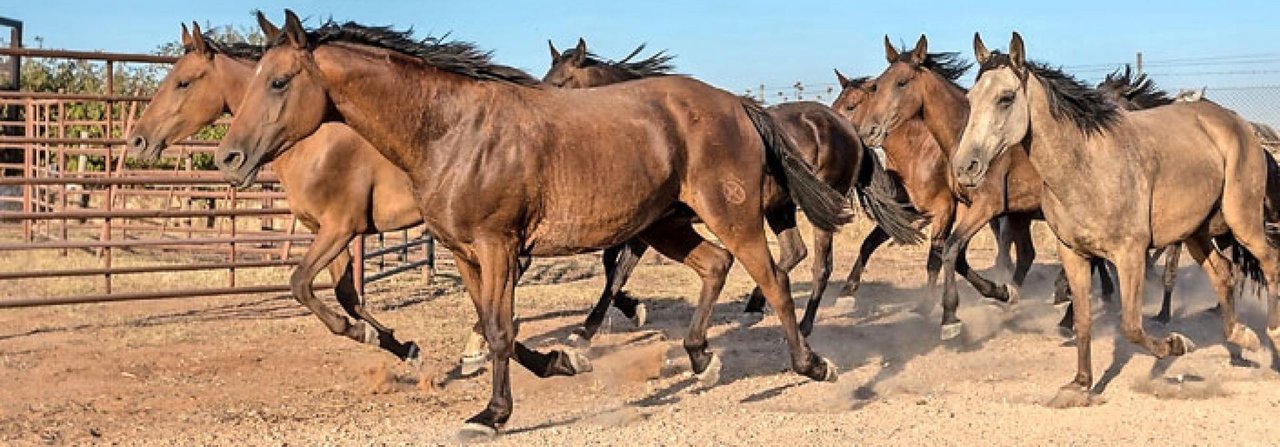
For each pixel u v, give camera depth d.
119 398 7.29
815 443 5.93
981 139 6.56
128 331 9.88
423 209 6.12
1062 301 10.88
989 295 10.27
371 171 8.12
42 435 6.30
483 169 5.95
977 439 6.05
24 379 7.82
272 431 6.43
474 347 8.26
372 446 5.99
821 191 7.17
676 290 13.42
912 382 7.82
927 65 9.78
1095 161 6.71
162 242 10.76
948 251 9.44
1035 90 6.63
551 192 6.12
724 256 7.23
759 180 6.75
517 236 6.11
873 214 8.34
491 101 6.06
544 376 6.86
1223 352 8.82
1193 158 7.25
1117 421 6.43
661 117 6.46
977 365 8.50
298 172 8.09
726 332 10.23
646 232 7.15
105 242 10.38
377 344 8.10
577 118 6.23
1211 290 13.02
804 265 16.25
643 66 9.12
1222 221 7.70
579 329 9.45
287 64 5.80
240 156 5.74
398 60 5.98
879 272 15.36
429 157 6.01
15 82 19.34
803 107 9.93
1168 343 6.88
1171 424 6.35
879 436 6.11
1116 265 6.88
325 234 8.12
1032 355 8.89
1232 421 6.40
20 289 12.42
